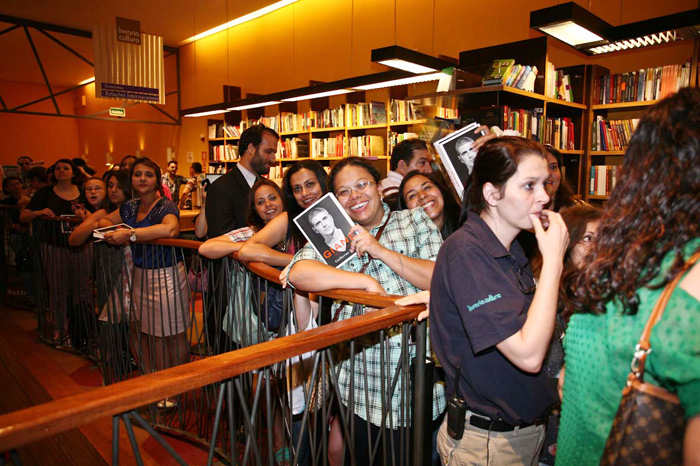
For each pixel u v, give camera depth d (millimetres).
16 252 5344
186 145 11867
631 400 792
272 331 2277
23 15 9359
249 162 3273
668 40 3850
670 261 781
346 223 1746
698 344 715
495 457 1241
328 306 2021
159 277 2949
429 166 3002
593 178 4871
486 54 4707
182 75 11930
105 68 8062
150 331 3107
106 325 3402
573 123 4957
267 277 1979
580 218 1431
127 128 13875
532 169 1164
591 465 878
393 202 2467
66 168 4539
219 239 2551
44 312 4355
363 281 1627
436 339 1322
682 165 786
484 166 1229
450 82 4004
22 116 15008
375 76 5523
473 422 1270
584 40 3785
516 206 1173
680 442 759
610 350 850
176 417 3010
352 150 6887
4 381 3100
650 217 810
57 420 758
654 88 4469
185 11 9047
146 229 2998
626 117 4914
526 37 5602
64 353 4098
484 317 1101
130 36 8242
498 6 5832
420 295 1458
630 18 4797
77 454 2301
